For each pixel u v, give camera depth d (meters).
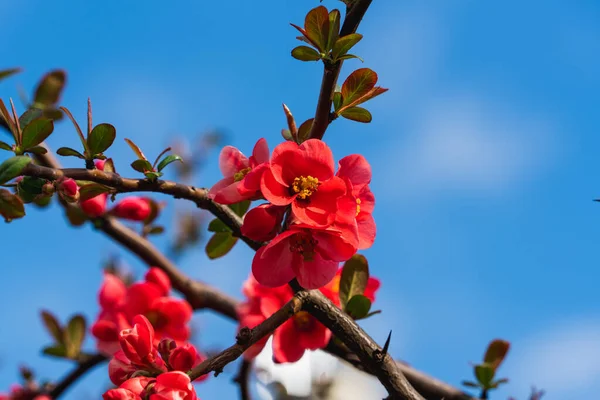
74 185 0.90
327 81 0.90
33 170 0.89
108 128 0.91
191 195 0.93
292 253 0.88
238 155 0.90
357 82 0.90
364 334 0.91
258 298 1.03
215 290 1.18
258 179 0.87
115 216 1.11
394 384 0.91
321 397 1.10
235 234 0.94
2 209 0.91
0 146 0.90
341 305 0.96
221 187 0.90
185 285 1.17
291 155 0.87
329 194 0.87
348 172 0.89
